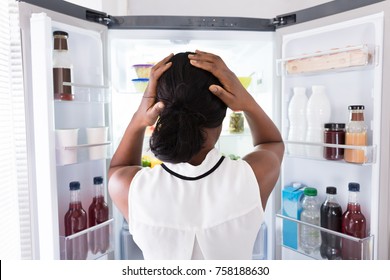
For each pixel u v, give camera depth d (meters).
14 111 1.04
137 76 1.48
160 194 0.65
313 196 1.33
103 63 1.29
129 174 0.72
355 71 1.21
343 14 1.15
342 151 1.19
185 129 0.62
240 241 0.66
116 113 1.50
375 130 1.10
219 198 0.65
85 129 1.28
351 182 1.22
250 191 0.65
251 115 0.81
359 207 1.19
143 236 0.65
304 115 1.34
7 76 1.16
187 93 0.64
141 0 1.87
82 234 1.23
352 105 1.16
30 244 1.06
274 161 0.75
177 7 1.88
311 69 1.22
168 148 0.63
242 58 1.70
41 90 0.99
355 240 1.13
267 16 1.83
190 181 0.67
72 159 1.13
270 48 1.48
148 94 0.71
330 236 1.26
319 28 1.23
